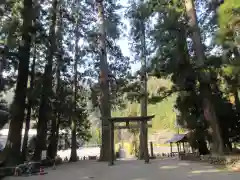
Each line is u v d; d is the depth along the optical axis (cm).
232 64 1112
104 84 2234
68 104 2234
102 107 2186
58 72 2250
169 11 1580
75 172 1311
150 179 970
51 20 2073
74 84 2467
